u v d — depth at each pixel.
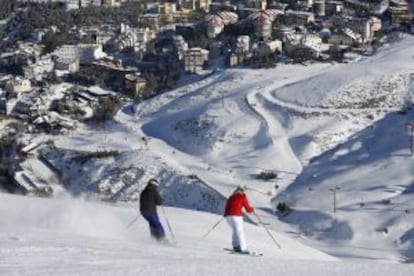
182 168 128.38
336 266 18.78
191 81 197.50
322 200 105.75
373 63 179.62
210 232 36.06
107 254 19.55
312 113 154.38
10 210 34.38
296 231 94.88
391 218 94.25
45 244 20.69
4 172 133.00
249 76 187.25
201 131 151.25
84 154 139.12
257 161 132.62
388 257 81.81
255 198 111.75
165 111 173.50
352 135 143.75
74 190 124.25
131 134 157.12
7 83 196.00
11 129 161.12
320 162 131.25
